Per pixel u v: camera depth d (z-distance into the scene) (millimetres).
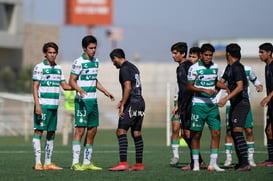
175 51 36719
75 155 35469
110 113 107750
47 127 35688
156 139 77938
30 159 42094
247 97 35031
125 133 34938
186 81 36094
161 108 111938
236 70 34188
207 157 44375
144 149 52750
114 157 44406
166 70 145625
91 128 35625
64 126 62281
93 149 52656
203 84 34094
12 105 109500
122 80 34406
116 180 30141
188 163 40406
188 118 35938
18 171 34188
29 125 91938
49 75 35312
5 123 93188
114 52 34781
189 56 36750
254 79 39156
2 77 178250
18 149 51750
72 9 179750
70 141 68750
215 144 34625
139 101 34844
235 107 34906
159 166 37938
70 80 34875
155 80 145500
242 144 34594
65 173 33156
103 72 137250
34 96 35062
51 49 35188
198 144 34969
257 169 35344
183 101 36094
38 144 35656
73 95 61812
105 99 110625
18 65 193500
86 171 34281
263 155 46125
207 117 34531
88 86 35125
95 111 35531
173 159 38875
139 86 35062
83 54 35219
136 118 34938
